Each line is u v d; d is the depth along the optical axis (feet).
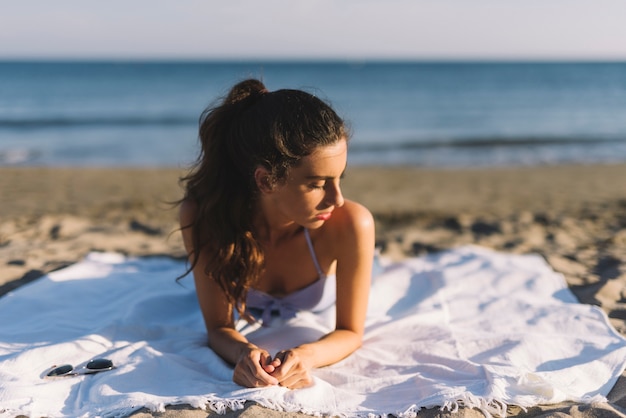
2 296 10.78
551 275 11.69
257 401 6.68
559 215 19.54
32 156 40.19
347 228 8.00
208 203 7.91
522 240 15.83
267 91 7.81
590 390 7.29
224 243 7.97
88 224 17.63
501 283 11.37
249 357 7.22
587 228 17.30
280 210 7.49
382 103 90.22
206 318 8.59
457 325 9.46
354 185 28.91
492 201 23.99
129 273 11.95
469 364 7.66
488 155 42.22
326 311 9.33
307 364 7.39
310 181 6.89
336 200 7.07
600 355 8.13
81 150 43.57
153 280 11.55
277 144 6.79
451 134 54.95
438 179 31.07
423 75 203.62
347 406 6.90
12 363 7.69
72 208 21.50
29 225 17.19
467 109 81.25
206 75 193.16
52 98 95.96
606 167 35.58
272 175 6.99
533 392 6.97
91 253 13.23
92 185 27.66
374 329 9.20
